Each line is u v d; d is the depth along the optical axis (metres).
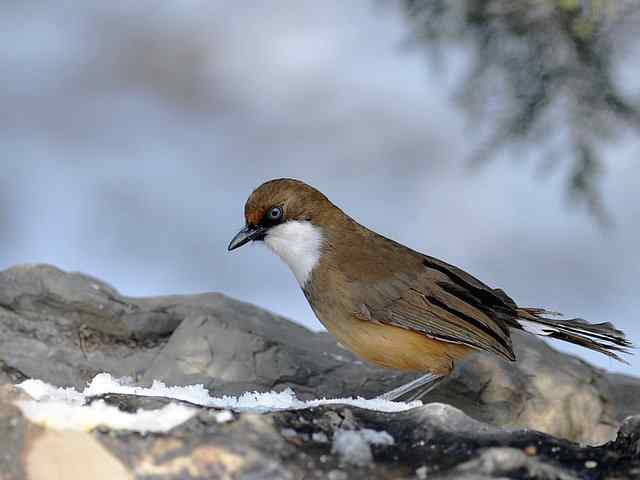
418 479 6.23
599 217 12.73
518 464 6.18
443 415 7.00
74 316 10.85
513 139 12.62
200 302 11.70
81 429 6.31
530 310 10.47
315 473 6.23
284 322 11.96
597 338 10.23
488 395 10.45
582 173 12.43
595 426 10.66
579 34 11.55
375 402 7.63
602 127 12.25
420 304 9.91
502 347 9.80
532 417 10.42
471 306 9.97
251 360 10.43
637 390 11.65
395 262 10.15
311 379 10.45
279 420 6.79
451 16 12.34
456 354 9.97
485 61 12.44
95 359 10.48
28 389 7.37
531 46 12.19
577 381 10.77
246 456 6.12
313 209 10.29
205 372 10.27
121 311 10.89
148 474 5.98
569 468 6.58
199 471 6.02
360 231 10.39
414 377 10.55
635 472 6.54
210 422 6.47
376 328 9.98
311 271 10.20
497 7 12.06
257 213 10.29
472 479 6.02
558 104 12.29
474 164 13.23
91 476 5.98
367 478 6.24
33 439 6.12
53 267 11.19
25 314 10.82
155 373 10.23
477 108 12.75
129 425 6.44
